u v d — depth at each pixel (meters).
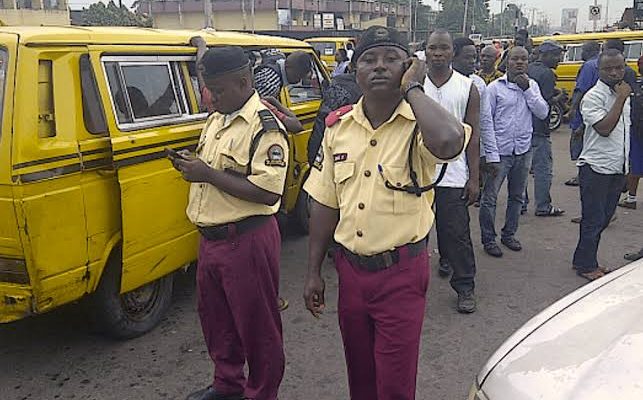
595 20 31.16
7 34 3.12
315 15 61.53
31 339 4.03
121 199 3.46
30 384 3.52
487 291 4.86
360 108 2.42
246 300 3.01
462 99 4.24
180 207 3.92
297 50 5.90
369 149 2.38
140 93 3.72
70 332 4.12
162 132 3.75
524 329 2.18
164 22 59.31
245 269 2.98
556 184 8.71
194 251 4.12
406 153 2.35
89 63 3.41
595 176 4.85
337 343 4.04
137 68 3.74
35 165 3.04
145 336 4.08
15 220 3.02
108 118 3.42
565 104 9.09
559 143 12.58
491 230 5.67
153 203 3.69
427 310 4.52
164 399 3.40
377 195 2.37
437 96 4.23
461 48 5.05
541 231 6.45
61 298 3.26
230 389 3.26
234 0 57.41
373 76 2.28
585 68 7.00
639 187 8.43
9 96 3.02
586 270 5.11
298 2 60.62
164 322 4.28
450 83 4.26
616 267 5.37
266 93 5.16
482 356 3.84
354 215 2.40
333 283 5.02
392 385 2.48
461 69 5.08
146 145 3.62
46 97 3.17
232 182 2.87
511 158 5.58
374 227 2.37
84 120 3.35
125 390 3.47
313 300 2.66
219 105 2.96
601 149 4.78
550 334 2.04
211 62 2.87
